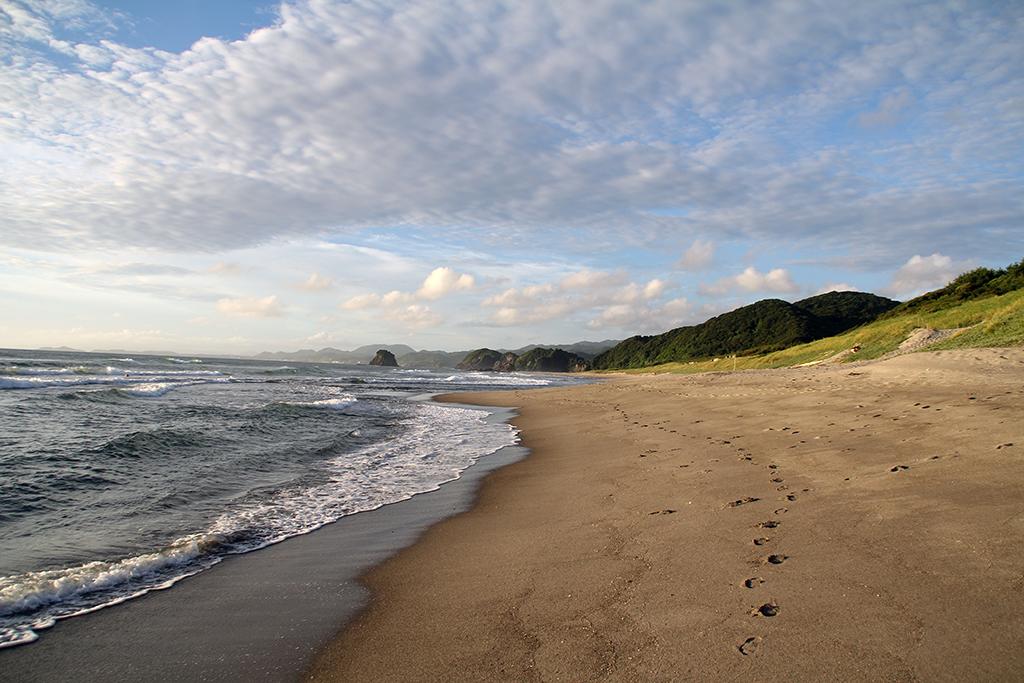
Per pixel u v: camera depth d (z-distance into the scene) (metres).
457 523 7.72
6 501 8.10
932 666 3.21
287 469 11.35
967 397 11.24
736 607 4.26
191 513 8.13
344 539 7.11
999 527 4.74
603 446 13.18
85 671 4.05
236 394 28.42
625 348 150.88
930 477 6.39
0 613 4.91
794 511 6.17
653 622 4.21
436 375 89.44
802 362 43.19
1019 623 3.46
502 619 4.61
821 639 3.66
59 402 19.38
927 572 4.27
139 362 68.56
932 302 43.12
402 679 3.83
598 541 6.23
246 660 4.18
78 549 6.55
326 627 4.70
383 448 14.36
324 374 71.00
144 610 5.05
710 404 18.62
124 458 11.18
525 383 58.88
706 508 6.82
